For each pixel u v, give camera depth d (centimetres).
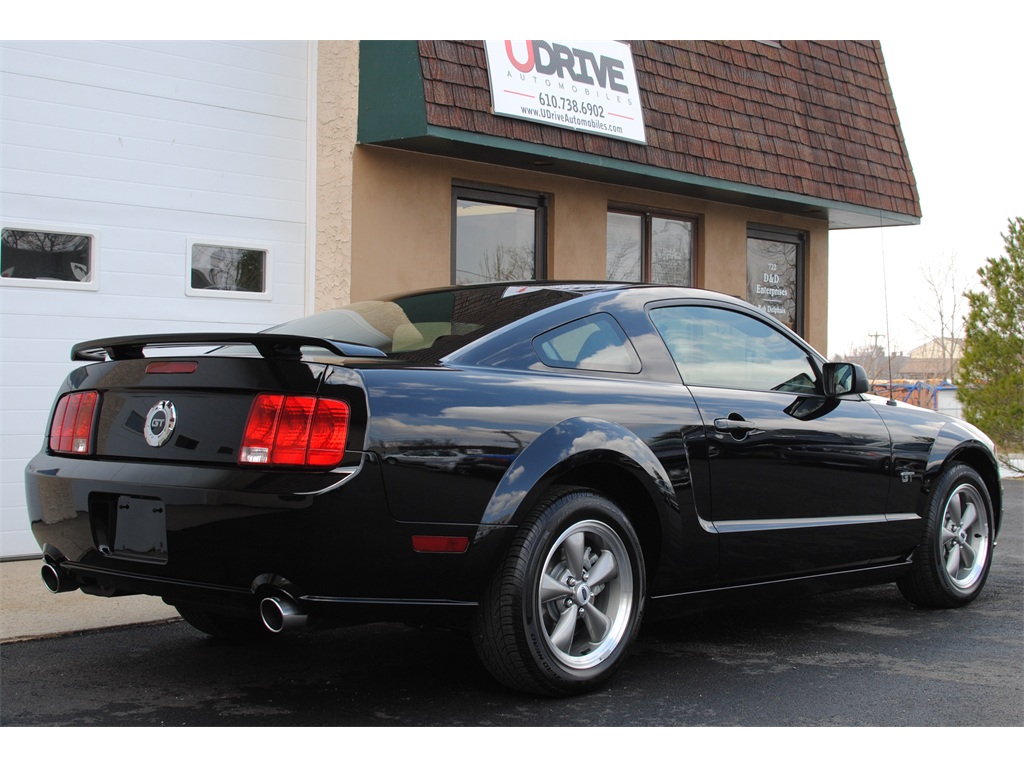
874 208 1145
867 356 3931
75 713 366
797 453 470
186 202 721
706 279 1061
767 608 566
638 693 396
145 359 373
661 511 412
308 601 334
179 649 460
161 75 709
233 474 338
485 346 389
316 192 783
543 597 375
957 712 375
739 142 1000
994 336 1427
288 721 358
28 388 652
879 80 1202
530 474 367
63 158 666
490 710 371
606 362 421
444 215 830
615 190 964
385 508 338
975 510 572
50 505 388
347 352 351
